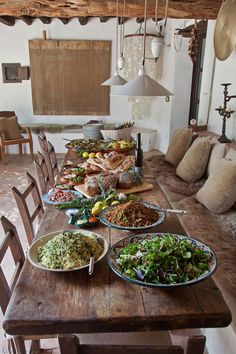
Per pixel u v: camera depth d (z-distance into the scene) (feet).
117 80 11.47
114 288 3.58
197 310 3.23
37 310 3.24
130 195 6.26
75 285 3.63
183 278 3.43
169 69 18.63
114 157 8.25
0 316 6.15
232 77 12.54
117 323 3.15
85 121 20.61
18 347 4.13
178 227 5.07
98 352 2.77
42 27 19.03
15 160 18.81
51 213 5.60
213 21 13.87
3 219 4.56
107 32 19.15
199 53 17.87
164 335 4.02
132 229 4.66
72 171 7.97
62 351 2.71
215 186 7.66
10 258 8.19
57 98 20.12
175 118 19.03
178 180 10.37
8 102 20.26
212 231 6.71
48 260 3.87
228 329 4.75
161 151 20.38
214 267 3.60
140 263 3.64
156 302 3.35
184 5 13.24
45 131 19.58
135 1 13.38
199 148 10.16
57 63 19.51
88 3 13.52
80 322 3.12
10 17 18.13
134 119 20.62
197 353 2.72
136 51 18.85
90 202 5.84
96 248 4.17
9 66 19.62
